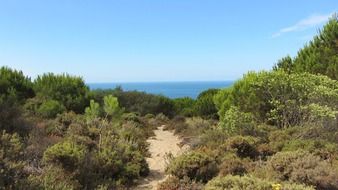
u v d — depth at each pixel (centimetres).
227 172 799
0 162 555
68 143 838
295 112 1223
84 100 2138
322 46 1789
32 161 787
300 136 1052
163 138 1678
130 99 3309
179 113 3169
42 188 584
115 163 860
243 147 948
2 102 1196
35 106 1731
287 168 711
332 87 1266
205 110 2372
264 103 1335
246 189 574
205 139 1190
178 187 757
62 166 759
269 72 1383
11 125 1107
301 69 1667
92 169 803
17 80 2073
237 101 1461
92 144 988
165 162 1030
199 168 823
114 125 1389
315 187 640
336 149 888
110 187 767
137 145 1143
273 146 971
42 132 1140
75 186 689
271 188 574
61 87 2116
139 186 841
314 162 710
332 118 1125
